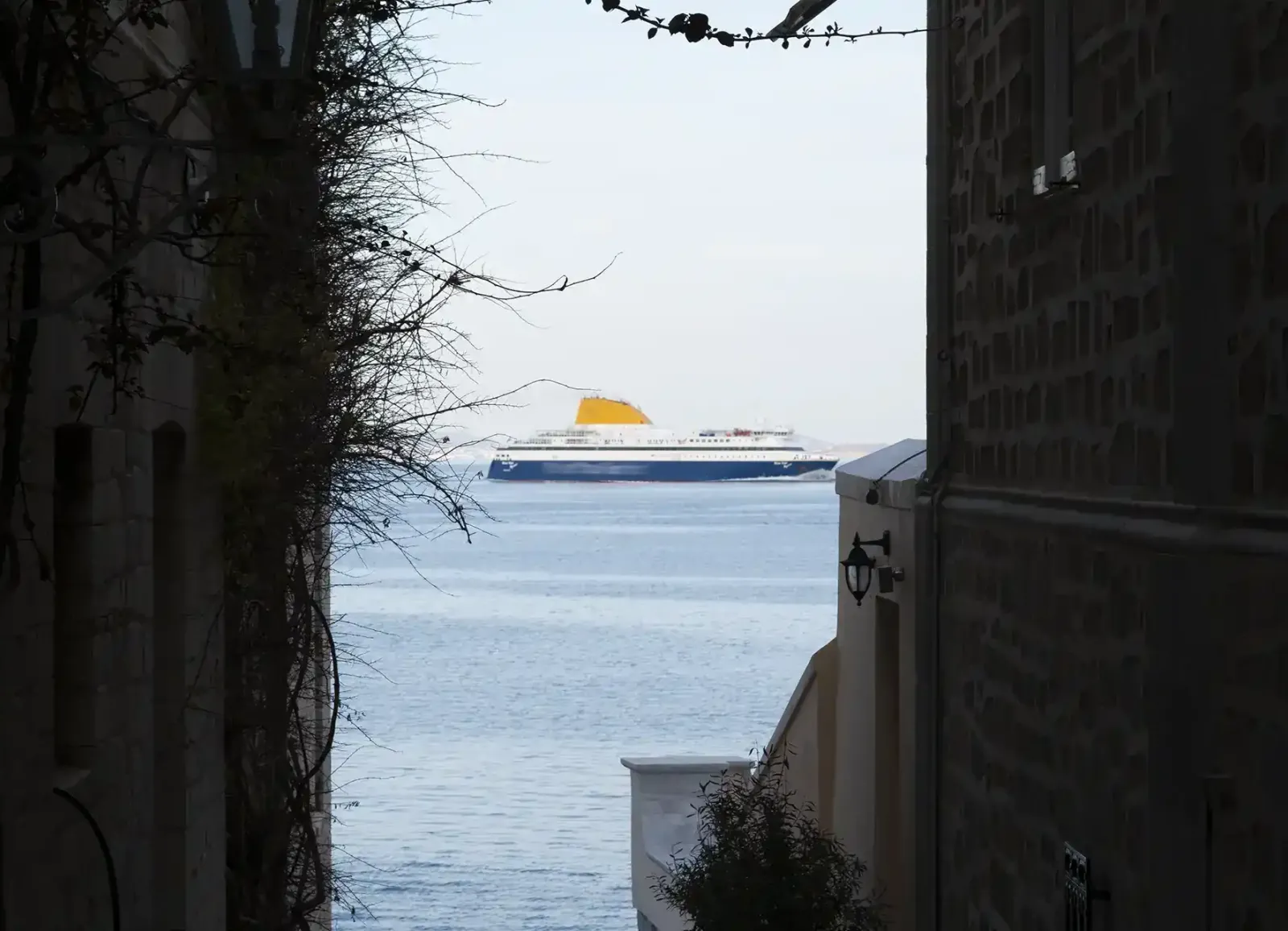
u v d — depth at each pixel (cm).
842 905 3319
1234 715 1684
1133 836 1959
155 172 2112
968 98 2889
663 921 4475
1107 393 2100
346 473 2727
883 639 3581
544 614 18625
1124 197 2023
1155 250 1897
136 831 2103
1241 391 1697
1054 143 2370
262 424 2525
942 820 3044
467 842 6206
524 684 11994
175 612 2356
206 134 2403
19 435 1520
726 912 3297
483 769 8094
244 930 2822
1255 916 1630
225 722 2794
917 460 3544
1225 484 1733
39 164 1363
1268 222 1625
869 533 3706
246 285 2509
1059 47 2356
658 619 17900
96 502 1872
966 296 2933
